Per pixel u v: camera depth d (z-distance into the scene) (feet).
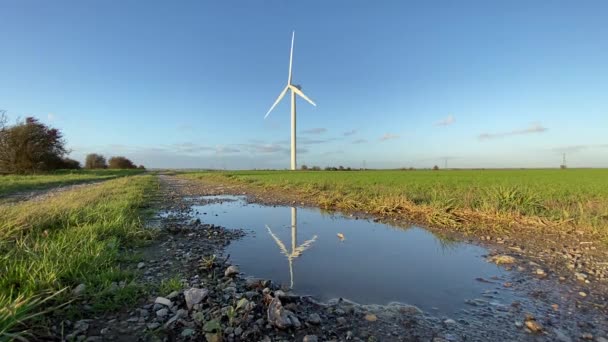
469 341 11.61
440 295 15.78
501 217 32.42
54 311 12.25
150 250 22.94
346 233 30.17
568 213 30.83
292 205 50.98
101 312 12.76
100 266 17.31
